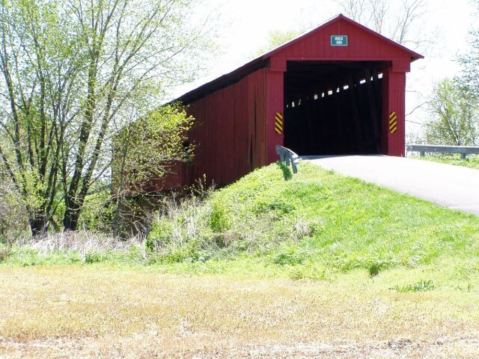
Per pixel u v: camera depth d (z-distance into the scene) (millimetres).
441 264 11039
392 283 10383
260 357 6270
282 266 12922
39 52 23359
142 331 7293
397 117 24047
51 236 18531
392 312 8172
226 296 9328
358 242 13344
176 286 10453
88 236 18656
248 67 24047
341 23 23422
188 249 15188
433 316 7934
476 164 20875
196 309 8367
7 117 24469
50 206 24969
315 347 6641
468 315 7977
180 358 6227
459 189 15734
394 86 23938
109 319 7797
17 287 10219
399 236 12930
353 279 11102
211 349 6527
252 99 24578
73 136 24906
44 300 9016
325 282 10945
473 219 12836
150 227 20719
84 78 24297
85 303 8758
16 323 7520
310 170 20062
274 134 23078
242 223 16047
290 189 17797
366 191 16406
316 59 23359
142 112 24844
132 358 6207
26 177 23422
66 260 15141
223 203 18797
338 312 8195
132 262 15047
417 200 14859
